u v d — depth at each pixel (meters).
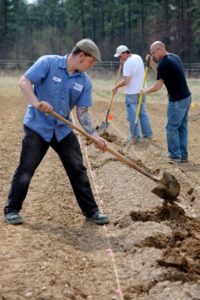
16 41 72.00
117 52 13.46
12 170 9.89
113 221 7.03
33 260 5.42
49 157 11.17
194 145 13.87
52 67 6.38
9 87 34.44
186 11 60.59
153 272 5.26
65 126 6.58
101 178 9.25
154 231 6.29
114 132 15.86
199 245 5.93
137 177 8.98
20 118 18.88
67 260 5.61
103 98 29.89
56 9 82.12
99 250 6.07
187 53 60.69
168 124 11.45
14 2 71.62
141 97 12.23
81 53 6.30
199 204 8.24
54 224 6.78
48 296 4.65
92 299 4.91
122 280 5.30
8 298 4.54
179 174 10.17
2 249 5.67
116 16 70.88
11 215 6.60
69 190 8.64
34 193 8.19
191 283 5.04
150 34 64.94
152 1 66.75
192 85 34.56
